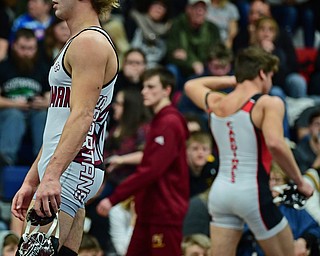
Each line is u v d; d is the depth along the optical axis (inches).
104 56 275.4
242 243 415.2
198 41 715.4
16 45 613.3
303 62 777.6
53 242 266.7
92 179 280.7
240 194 385.1
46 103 608.4
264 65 387.9
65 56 277.7
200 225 484.7
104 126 287.7
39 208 265.0
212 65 628.4
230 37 785.6
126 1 759.1
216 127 394.3
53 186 264.5
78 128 269.4
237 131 386.3
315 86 741.9
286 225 389.7
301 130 625.6
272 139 371.9
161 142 451.2
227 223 394.6
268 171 389.4
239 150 387.2
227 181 390.6
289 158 374.9
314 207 469.1
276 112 377.1
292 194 394.9
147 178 450.6
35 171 296.7
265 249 391.2
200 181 520.7
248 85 388.8
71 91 274.5
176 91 661.9
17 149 601.3
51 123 282.4
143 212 458.3
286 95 705.6
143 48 724.0
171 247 455.2
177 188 459.5
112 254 516.4
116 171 529.3
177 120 457.4
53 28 626.2
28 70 614.2
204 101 402.3
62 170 267.1
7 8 748.6
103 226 520.1
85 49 274.1
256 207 384.5
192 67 702.5
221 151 395.2
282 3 824.9
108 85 281.3
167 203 454.9
